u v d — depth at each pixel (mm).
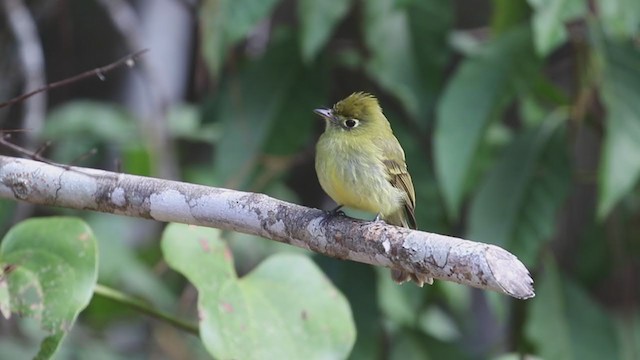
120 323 13805
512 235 10438
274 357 7598
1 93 13805
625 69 9898
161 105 13109
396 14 10711
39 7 15500
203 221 7117
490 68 10297
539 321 10766
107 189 7164
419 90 10695
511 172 10547
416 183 10820
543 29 9375
